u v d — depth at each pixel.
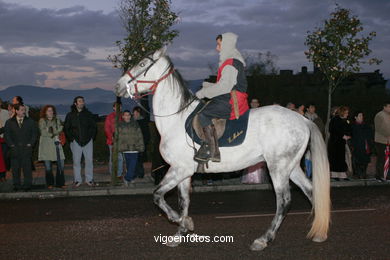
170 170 5.55
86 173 10.39
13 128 9.58
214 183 10.43
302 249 5.12
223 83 5.16
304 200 8.45
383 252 4.97
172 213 5.45
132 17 9.81
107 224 6.58
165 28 9.90
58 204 8.38
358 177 11.21
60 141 10.05
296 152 5.44
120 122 10.12
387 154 10.64
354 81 31.59
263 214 7.17
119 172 11.23
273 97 31.47
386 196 8.84
